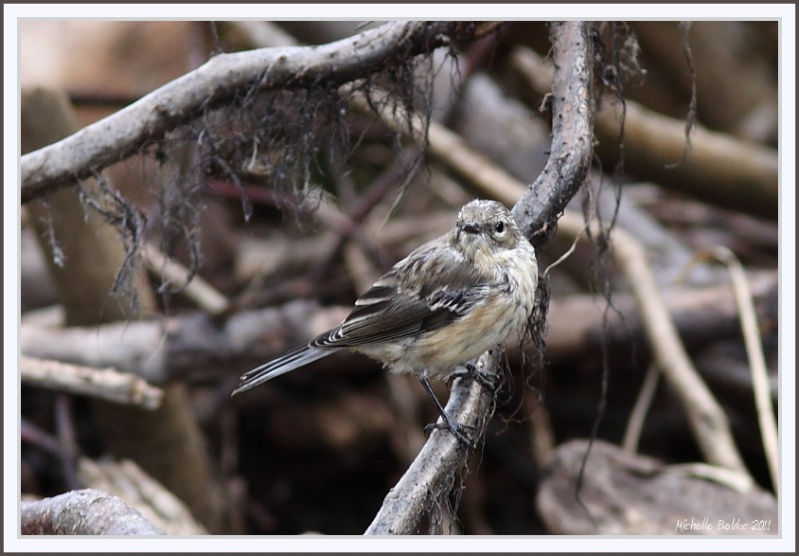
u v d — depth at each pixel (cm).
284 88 782
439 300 865
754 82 1652
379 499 1377
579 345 1290
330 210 1421
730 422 1374
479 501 1348
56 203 1115
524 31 1328
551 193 780
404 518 678
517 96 1429
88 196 785
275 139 809
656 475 1111
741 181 1454
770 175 1450
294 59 775
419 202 1666
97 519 705
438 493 708
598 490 1096
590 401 1423
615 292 1417
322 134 877
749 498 1054
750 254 1667
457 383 797
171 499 1141
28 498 1130
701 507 1055
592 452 1146
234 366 1215
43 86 1124
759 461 1382
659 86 1645
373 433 1382
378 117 815
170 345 1191
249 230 1342
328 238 1552
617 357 1305
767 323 1315
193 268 805
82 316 1193
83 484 1155
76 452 1184
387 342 895
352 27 1470
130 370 1184
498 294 823
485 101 1609
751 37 1658
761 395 1109
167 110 774
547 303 817
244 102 779
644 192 1738
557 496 1116
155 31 1374
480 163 1374
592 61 781
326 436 1377
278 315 1234
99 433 1373
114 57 1350
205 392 1425
